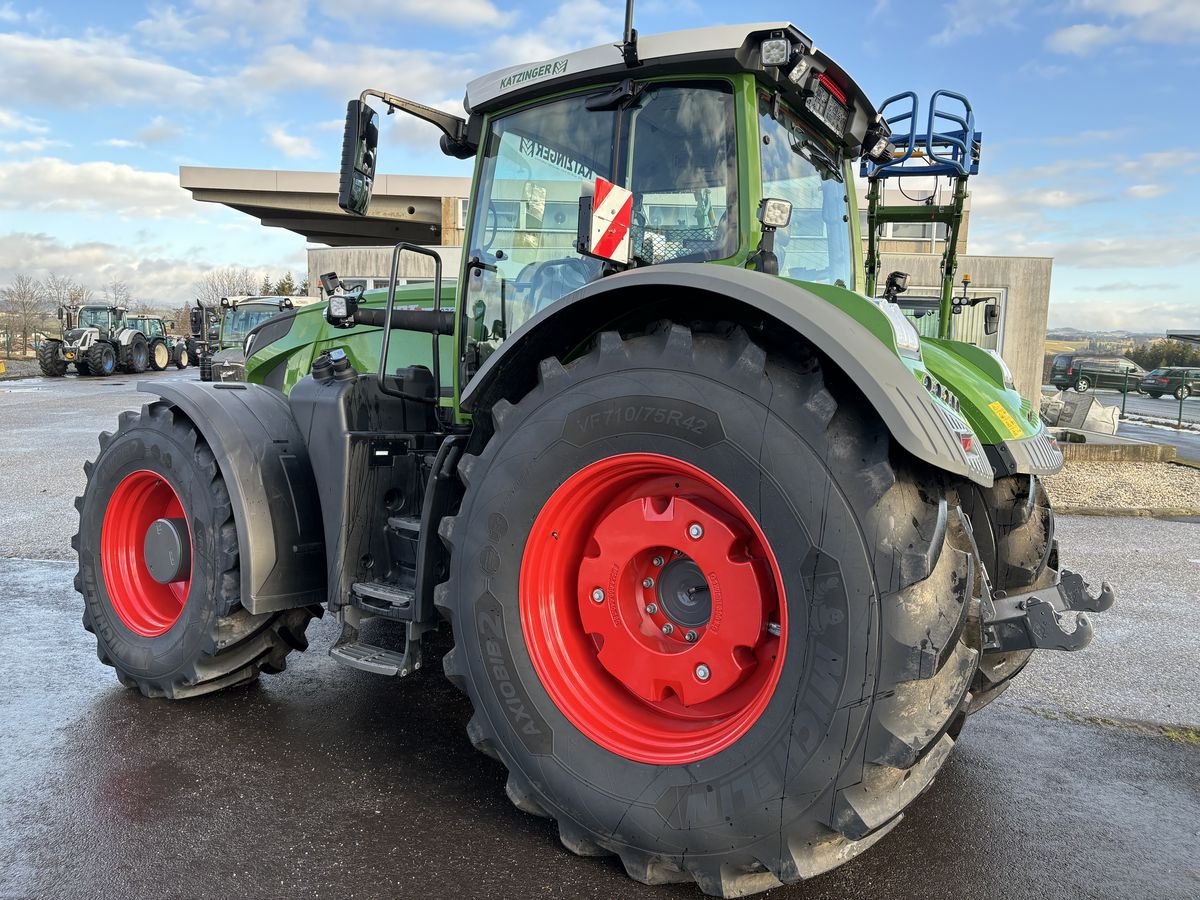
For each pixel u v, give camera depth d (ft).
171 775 9.39
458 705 11.65
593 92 9.86
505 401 8.39
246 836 8.18
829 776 6.58
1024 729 11.61
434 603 9.01
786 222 8.28
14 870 7.52
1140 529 26.58
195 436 11.16
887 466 6.58
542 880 7.61
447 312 11.79
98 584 12.01
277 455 11.05
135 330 106.93
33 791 8.96
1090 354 111.65
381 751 10.15
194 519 10.96
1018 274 60.18
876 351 6.93
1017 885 7.82
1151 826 9.02
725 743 7.11
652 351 7.53
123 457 11.85
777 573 6.85
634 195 9.52
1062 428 51.13
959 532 7.00
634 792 7.41
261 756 9.94
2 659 13.03
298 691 12.03
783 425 6.86
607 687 8.17
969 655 6.95
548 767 7.88
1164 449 40.86
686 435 7.26
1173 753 10.93
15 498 26.35
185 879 7.45
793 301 7.04
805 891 7.63
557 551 8.21
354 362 16.39
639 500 7.78
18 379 92.84
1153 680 13.58
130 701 11.51
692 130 9.23
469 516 8.36
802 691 6.69
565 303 7.81
